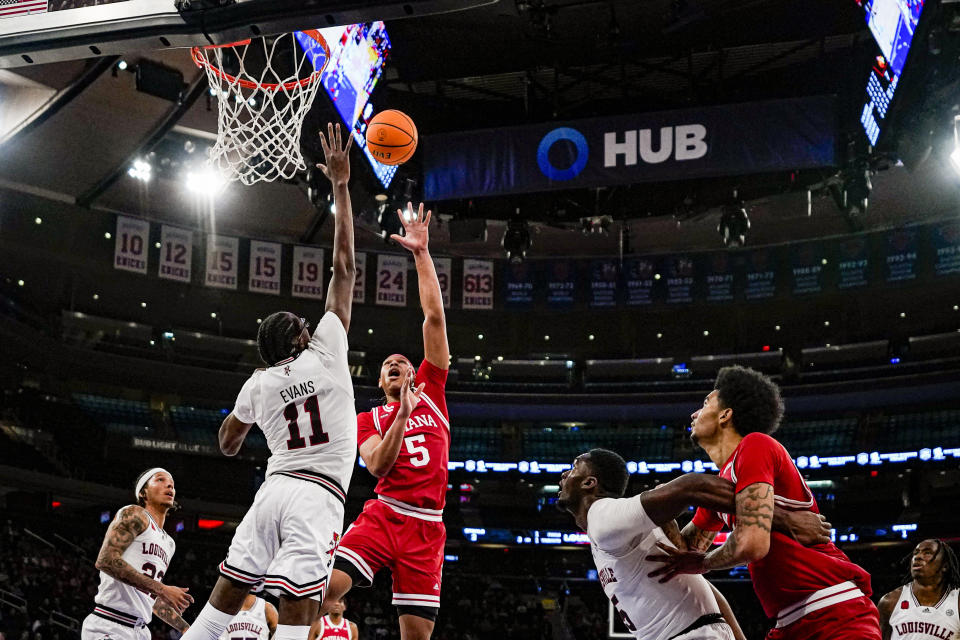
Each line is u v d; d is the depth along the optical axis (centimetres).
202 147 2523
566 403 3647
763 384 456
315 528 480
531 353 3912
